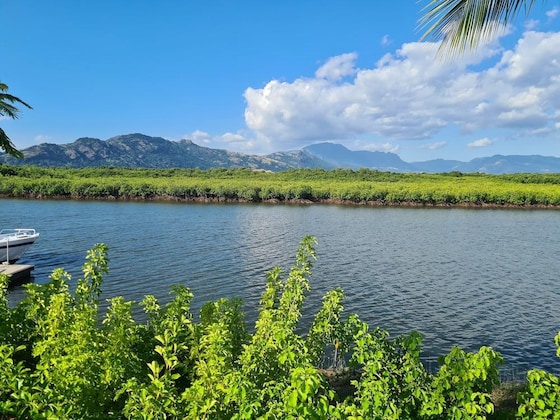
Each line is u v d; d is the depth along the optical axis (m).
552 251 43.56
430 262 37.84
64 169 147.88
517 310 25.02
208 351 6.30
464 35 5.96
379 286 29.91
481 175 155.12
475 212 85.31
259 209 85.88
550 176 137.38
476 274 33.62
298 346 6.16
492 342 20.33
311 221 67.25
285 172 161.00
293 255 39.53
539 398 5.82
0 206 77.62
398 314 24.14
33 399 5.17
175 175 150.88
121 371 6.37
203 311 8.80
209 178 140.75
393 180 140.25
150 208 81.94
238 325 8.85
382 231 57.12
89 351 6.37
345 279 31.77
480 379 6.11
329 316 8.70
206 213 75.62
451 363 6.22
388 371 6.25
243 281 30.33
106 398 6.09
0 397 5.71
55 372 5.61
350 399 6.33
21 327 8.08
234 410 5.85
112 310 7.75
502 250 43.97
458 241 49.31
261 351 6.73
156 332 7.98
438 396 5.93
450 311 24.72
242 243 45.59
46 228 52.78
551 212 86.00
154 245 43.19
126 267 33.72
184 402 5.99
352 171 158.38
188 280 30.33
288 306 8.73
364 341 6.47
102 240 45.06
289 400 4.63
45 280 29.39
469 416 5.75
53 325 7.34
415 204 100.44
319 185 112.44
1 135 17.58
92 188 99.50
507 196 97.69
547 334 21.36
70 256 36.78
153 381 5.51
